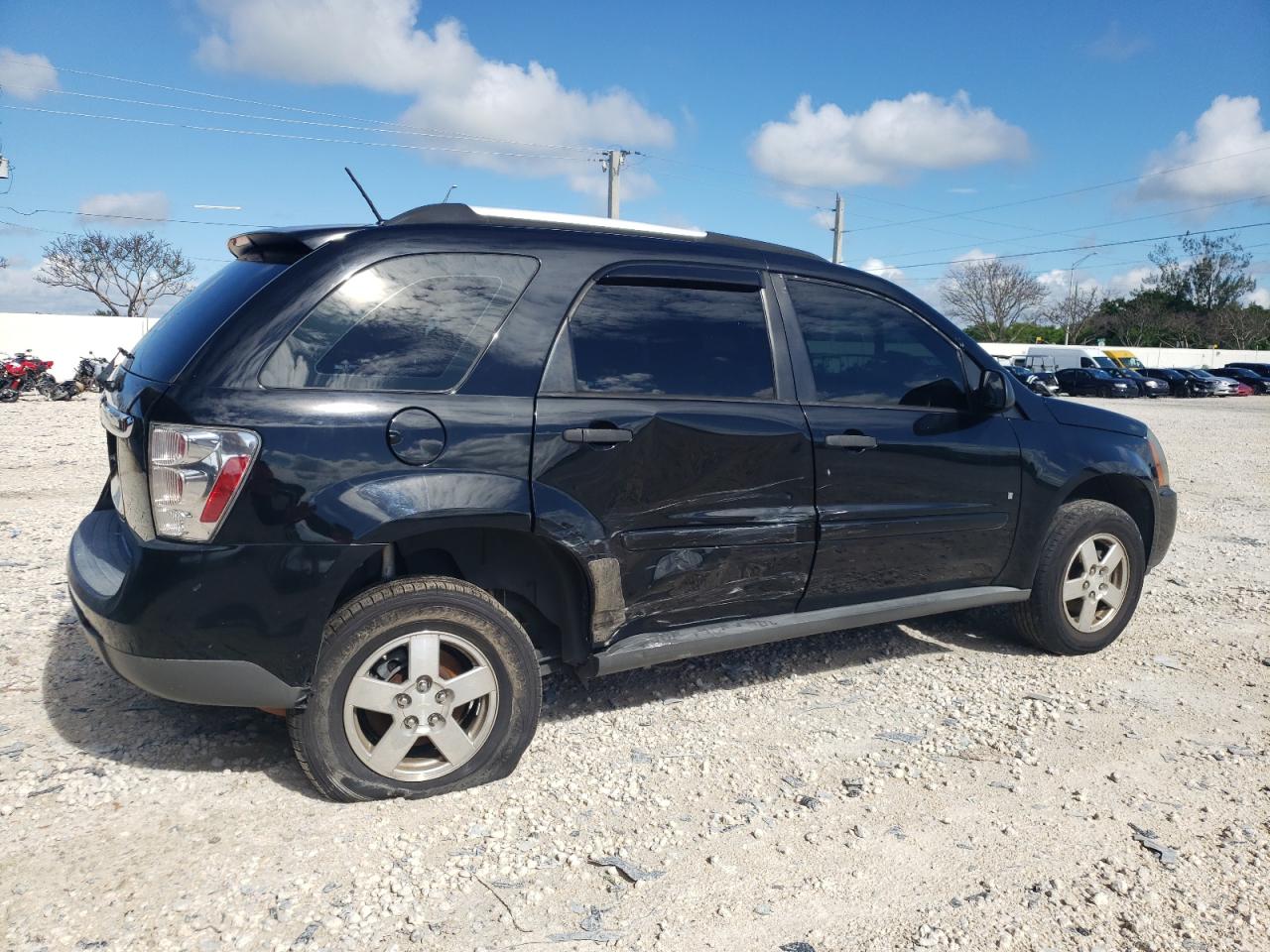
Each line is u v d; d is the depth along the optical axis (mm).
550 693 3994
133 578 2732
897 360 4047
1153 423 22594
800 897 2572
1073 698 4051
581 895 2555
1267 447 16469
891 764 3395
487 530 3199
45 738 3367
